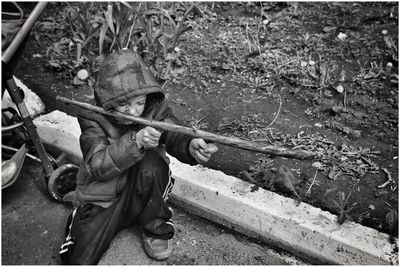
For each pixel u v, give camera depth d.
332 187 2.86
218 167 2.98
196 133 2.11
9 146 2.92
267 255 2.60
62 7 4.43
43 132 3.09
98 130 2.34
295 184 2.86
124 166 2.20
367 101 3.52
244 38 4.17
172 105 3.47
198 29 4.27
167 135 2.38
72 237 2.39
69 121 3.09
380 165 3.02
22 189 2.91
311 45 4.07
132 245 2.59
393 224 2.51
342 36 4.15
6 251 2.56
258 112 3.42
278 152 2.00
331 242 2.46
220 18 4.43
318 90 3.60
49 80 3.67
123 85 2.17
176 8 4.45
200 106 3.47
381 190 2.85
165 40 3.79
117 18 3.66
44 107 3.35
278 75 3.72
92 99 3.50
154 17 4.23
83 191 2.41
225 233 2.70
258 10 4.55
